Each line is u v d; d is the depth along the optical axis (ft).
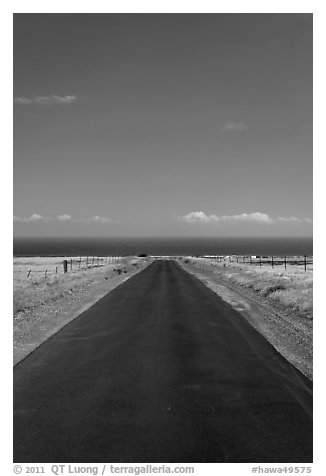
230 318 53.11
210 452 20.25
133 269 161.48
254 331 45.62
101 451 20.35
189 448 20.57
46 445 20.93
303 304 57.67
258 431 22.24
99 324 49.34
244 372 31.94
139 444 20.93
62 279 102.89
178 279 111.65
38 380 30.09
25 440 21.40
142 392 27.81
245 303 66.54
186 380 30.17
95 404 25.79
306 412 24.67
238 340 41.75
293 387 28.81
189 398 26.76
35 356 36.19
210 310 59.11
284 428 22.61
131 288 87.61
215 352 37.45
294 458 19.84
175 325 48.80
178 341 41.34
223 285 95.91
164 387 28.73
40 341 41.50
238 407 25.34
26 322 49.32
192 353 37.14
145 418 23.76
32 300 64.49
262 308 61.52
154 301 67.87
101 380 30.17
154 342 40.98
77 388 28.53
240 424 23.03
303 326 48.24
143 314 55.83
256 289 83.71
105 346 39.52
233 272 128.47
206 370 32.42
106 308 60.75
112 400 26.43
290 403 25.99
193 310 59.06
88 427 22.68
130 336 43.42
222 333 44.75
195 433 22.03
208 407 25.35
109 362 34.47
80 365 33.65
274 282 82.74
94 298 71.61
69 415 24.18
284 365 33.68
